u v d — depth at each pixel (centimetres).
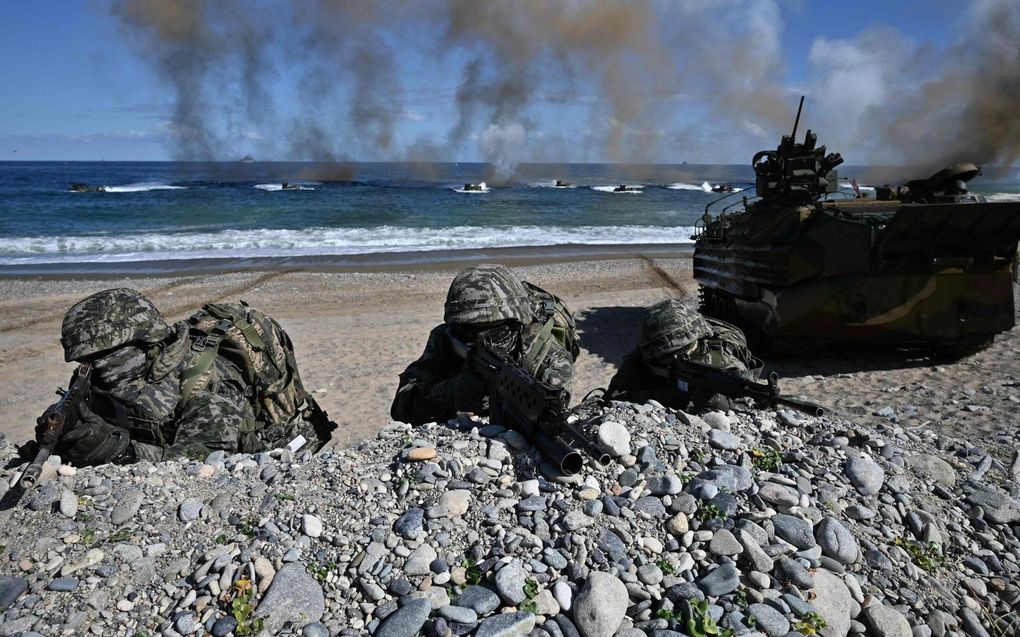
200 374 466
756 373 534
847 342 960
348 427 766
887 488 391
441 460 374
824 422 460
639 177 10812
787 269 941
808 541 330
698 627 281
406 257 2255
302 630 280
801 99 1007
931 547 356
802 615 295
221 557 313
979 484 418
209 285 1727
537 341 480
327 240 2716
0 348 1141
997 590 338
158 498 357
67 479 370
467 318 464
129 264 2122
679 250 2447
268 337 539
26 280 1844
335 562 313
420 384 517
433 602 290
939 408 748
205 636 279
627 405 444
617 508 339
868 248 891
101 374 427
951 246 891
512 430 402
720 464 381
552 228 3203
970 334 934
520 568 301
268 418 545
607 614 278
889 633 297
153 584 306
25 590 300
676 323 511
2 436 457
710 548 322
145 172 12912
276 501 351
